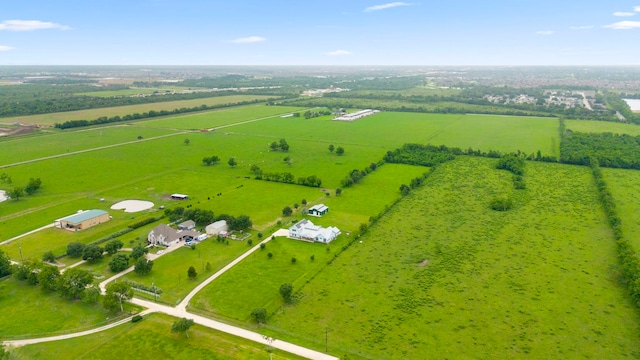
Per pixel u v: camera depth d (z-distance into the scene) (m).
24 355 85.81
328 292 108.06
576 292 106.50
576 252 128.12
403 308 100.75
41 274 109.75
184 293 108.44
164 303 104.06
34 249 133.12
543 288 108.62
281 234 144.12
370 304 102.56
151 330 93.50
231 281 113.94
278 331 92.81
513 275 115.19
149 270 118.56
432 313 98.62
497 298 104.38
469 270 118.25
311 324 95.19
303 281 113.50
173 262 125.06
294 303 103.44
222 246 135.38
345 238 140.88
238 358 84.44
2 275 117.38
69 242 138.38
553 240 136.50
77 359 84.56
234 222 145.12
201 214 151.00
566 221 152.25
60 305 104.00
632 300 102.12
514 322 94.94
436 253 128.88
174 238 137.62
